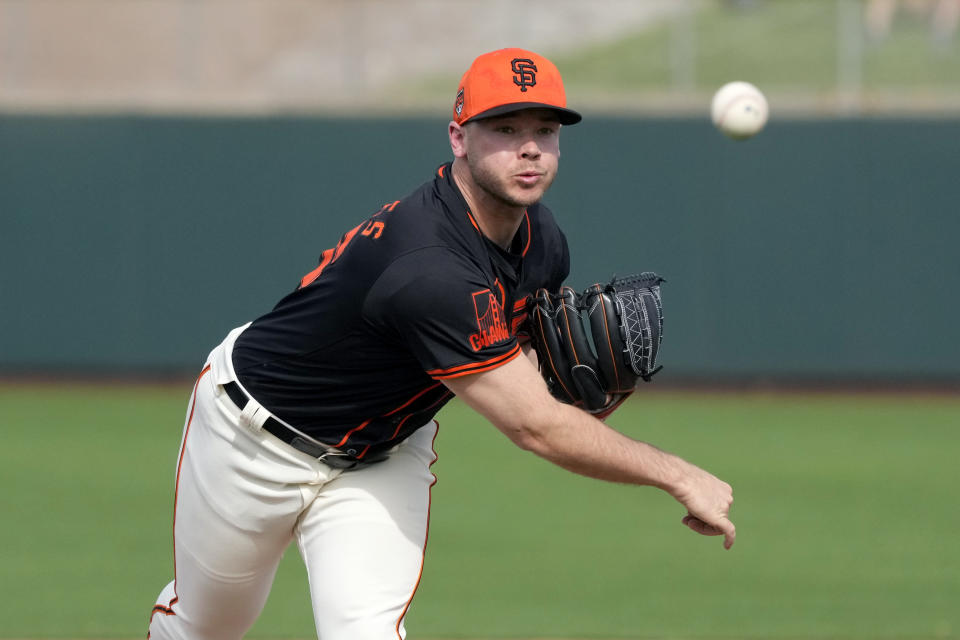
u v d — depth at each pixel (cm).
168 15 5425
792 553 2264
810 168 4347
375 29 5525
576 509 2653
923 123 4309
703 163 4356
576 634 1722
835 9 5216
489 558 2214
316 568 1095
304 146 4381
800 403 4203
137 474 2923
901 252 4344
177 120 4359
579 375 1134
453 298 972
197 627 1188
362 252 1014
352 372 1059
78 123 4344
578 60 5328
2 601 1869
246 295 4400
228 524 1120
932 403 4203
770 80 5050
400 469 1135
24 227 4362
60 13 5353
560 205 4388
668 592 1975
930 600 1930
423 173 4391
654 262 4388
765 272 4378
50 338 4394
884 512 2616
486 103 964
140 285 4391
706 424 3781
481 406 1005
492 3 5544
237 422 1098
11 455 3150
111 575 2038
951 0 5081
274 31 5441
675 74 5222
